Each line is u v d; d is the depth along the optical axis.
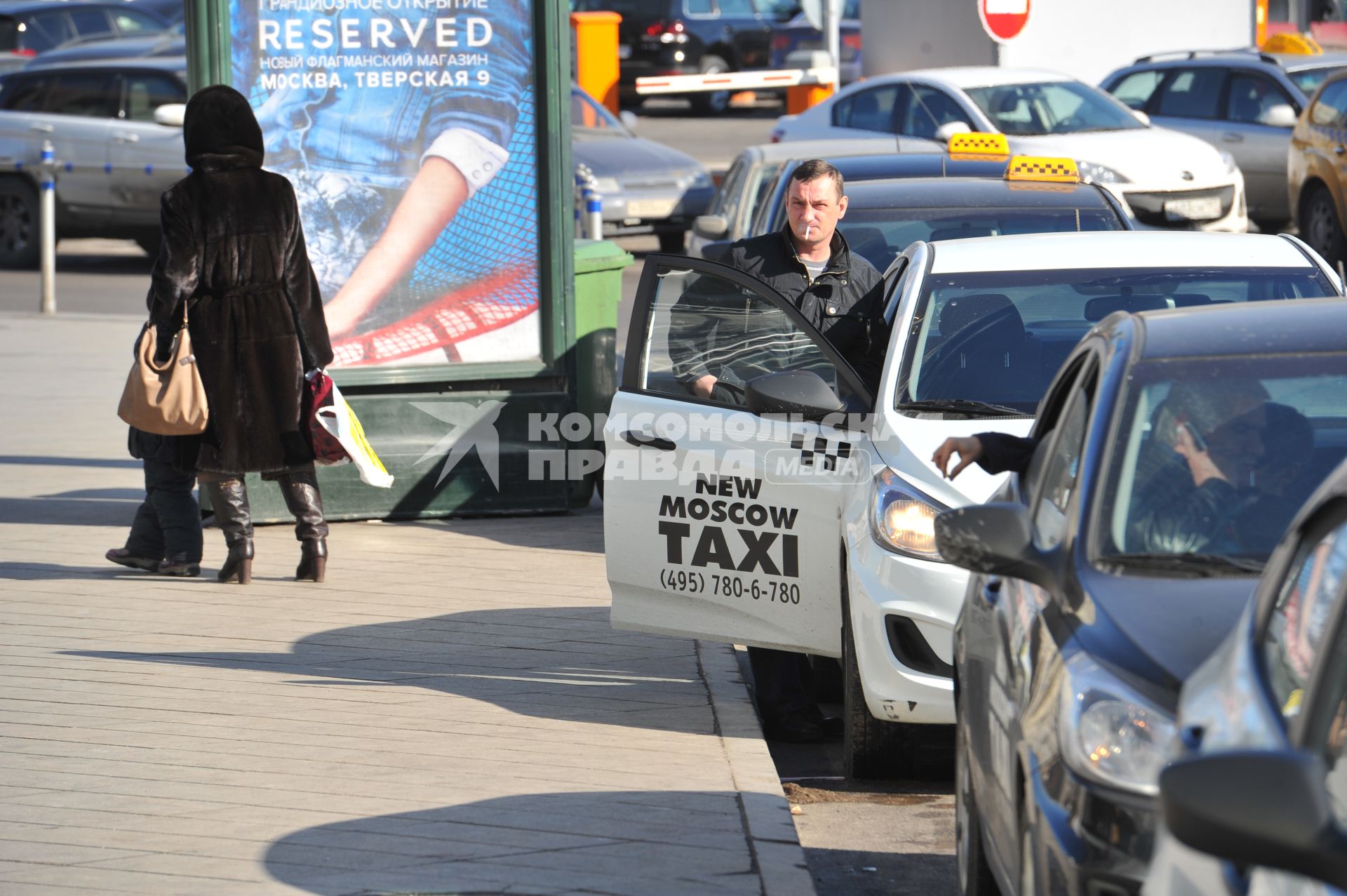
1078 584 12.14
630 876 15.34
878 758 19.59
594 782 17.94
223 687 21.44
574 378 32.38
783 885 15.13
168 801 17.33
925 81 58.75
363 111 31.39
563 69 31.55
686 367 22.12
